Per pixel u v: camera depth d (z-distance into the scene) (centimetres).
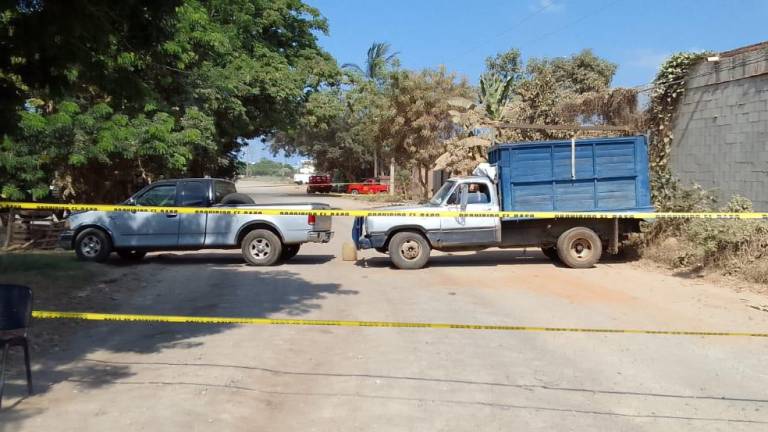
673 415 479
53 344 655
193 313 827
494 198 1293
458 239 1281
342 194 5028
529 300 934
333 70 2802
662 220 1300
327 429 448
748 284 985
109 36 671
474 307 882
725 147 1270
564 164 1287
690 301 902
